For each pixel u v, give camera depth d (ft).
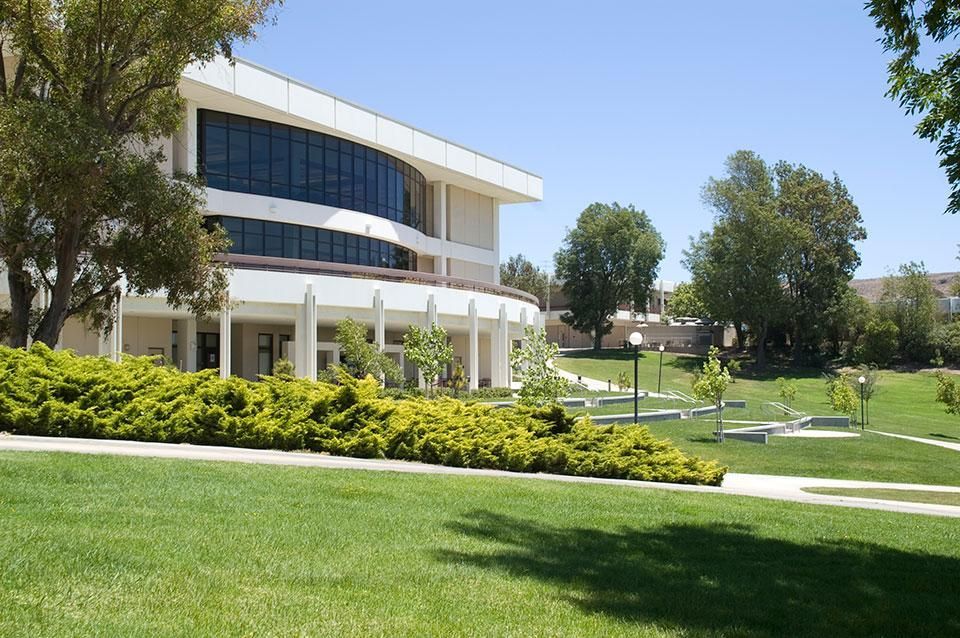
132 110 69.21
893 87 36.01
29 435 49.78
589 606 22.11
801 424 123.85
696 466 61.31
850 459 86.43
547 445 57.26
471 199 191.72
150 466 39.83
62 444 46.14
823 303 275.80
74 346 107.65
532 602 21.99
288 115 128.47
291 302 115.24
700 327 342.44
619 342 351.87
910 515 49.93
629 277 308.19
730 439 98.43
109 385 53.01
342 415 54.95
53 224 64.28
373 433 54.44
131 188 61.57
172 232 64.28
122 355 57.57
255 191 129.39
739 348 313.53
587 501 42.29
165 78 65.87
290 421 54.03
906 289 276.41
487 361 187.73
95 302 70.69
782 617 22.53
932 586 27.94
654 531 35.42
